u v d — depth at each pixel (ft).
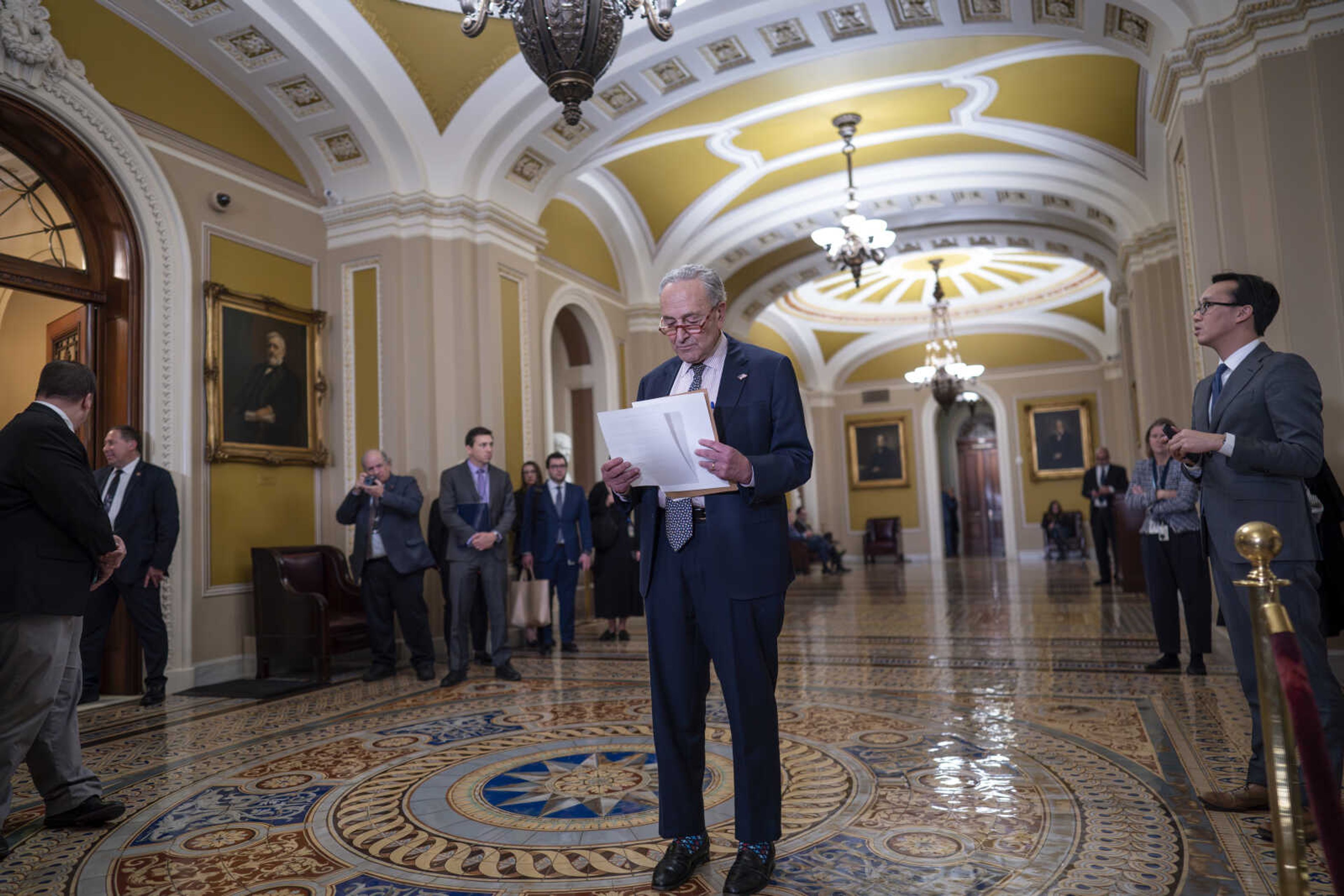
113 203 18.88
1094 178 31.14
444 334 24.06
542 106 23.88
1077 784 10.51
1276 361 8.88
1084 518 60.03
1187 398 28.02
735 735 7.86
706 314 8.01
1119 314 38.93
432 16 21.27
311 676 20.61
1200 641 16.90
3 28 16.39
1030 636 22.72
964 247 41.06
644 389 8.96
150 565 17.83
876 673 18.20
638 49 22.29
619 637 25.35
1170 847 8.46
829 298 57.00
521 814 10.10
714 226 35.88
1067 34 21.38
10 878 8.55
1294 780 4.98
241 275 21.83
